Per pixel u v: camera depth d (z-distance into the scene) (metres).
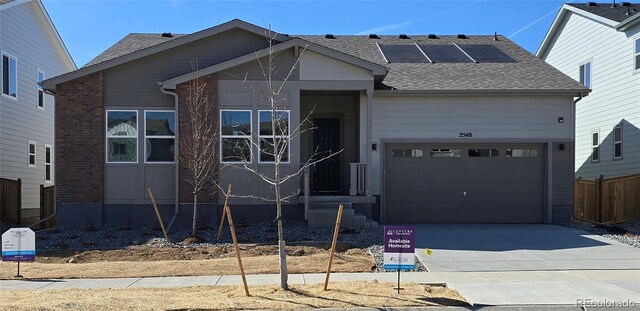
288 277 9.33
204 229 13.77
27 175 21.12
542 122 16.12
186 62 15.20
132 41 19.50
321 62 14.59
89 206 14.62
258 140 13.64
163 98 14.95
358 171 14.91
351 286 8.29
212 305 7.07
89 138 14.70
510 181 16.27
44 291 8.11
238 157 14.42
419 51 19.84
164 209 14.78
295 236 12.70
